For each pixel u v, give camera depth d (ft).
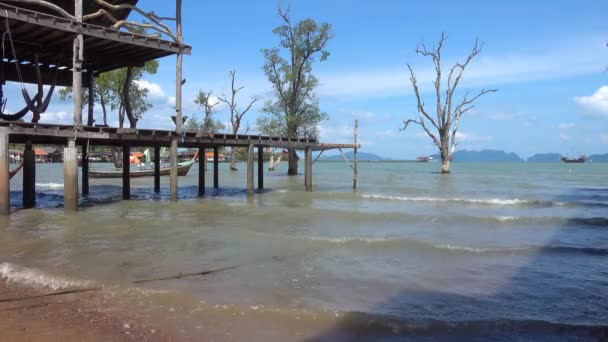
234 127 152.87
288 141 70.59
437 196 71.31
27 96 46.70
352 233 37.47
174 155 53.52
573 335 16.99
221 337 16.63
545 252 30.42
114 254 28.84
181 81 53.21
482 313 19.13
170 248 30.71
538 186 97.66
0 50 50.88
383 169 236.22
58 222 40.65
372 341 16.42
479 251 30.27
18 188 76.95
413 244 31.86
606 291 22.36
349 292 21.79
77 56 44.55
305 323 17.90
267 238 34.06
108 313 18.86
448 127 160.76
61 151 297.53
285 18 132.98
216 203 57.26
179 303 19.98
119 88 124.16
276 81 136.15
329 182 109.09
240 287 22.36
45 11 50.78
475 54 155.43
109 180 108.27
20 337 16.47
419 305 20.10
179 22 52.70
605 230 39.96
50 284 22.50
